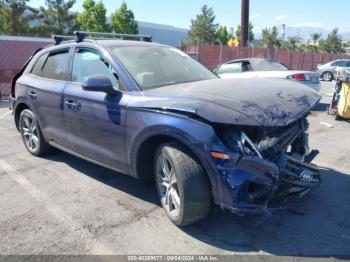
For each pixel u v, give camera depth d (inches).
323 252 116.8
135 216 141.3
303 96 138.9
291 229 130.3
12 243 124.5
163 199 138.6
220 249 119.4
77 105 163.0
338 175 180.1
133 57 157.9
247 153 112.8
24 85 208.2
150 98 132.7
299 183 130.3
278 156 122.4
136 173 142.6
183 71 165.2
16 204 153.7
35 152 215.2
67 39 208.1
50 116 187.5
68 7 1489.9
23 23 1354.6
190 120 117.7
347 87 309.3
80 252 119.2
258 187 116.7
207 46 830.5
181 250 119.3
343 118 323.9
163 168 133.7
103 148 156.0
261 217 138.4
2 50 673.0
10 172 191.9
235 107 116.1
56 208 149.4
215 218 137.9
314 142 245.4
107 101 146.2
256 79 161.0
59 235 129.0
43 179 181.3
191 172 120.3
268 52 943.0
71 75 174.9
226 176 112.4
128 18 1601.9
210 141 113.7
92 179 179.9
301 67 1131.9
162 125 123.2
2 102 481.4
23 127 221.6
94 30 1513.3
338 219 136.9
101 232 130.6
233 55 855.1
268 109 118.9
